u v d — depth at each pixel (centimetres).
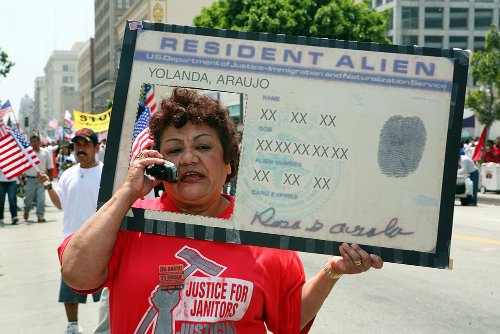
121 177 216
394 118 217
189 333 205
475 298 647
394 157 217
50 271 830
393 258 216
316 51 218
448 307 612
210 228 214
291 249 217
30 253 977
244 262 213
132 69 219
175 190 217
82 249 200
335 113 218
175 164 217
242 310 209
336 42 219
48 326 571
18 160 678
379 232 217
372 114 218
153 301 206
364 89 218
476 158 1941
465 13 5006
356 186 218
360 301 636
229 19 2612
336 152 218
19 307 639
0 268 852
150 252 211
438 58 217
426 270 789
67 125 3212
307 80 218
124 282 208
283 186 218
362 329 540
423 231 216
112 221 203
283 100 219
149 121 224
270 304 217
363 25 2542
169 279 206
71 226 509
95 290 212
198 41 220
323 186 218
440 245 216
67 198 512
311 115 218
